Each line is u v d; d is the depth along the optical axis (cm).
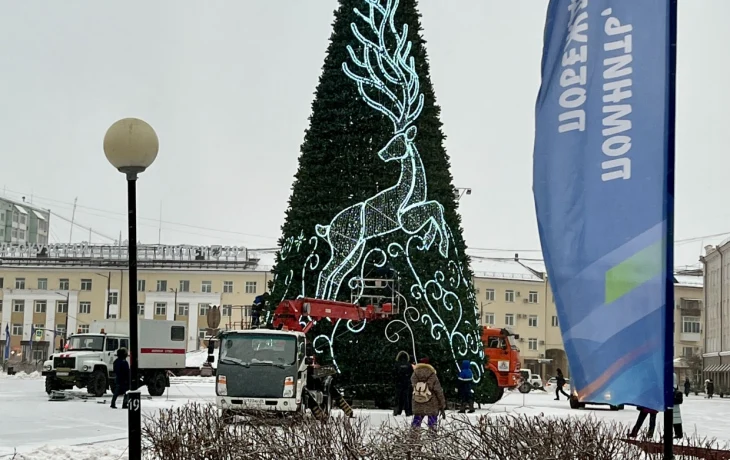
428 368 1789
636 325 926
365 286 2869
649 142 929
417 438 1115
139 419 1042
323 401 2405
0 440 1838
